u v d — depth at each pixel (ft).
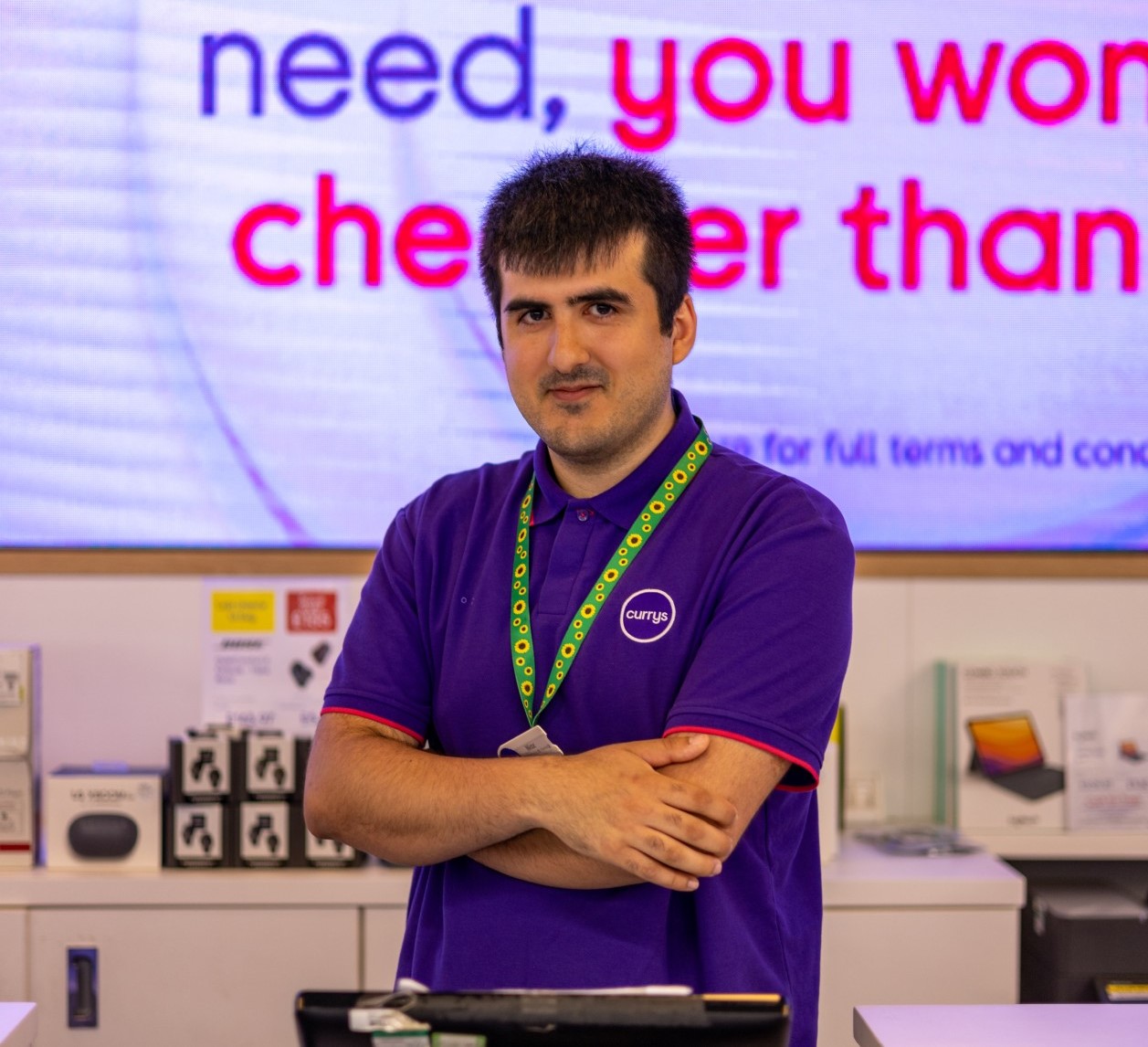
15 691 9.64
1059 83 11.25
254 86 11.04
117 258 10.98
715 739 5.12
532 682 5.54
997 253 11.25
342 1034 3.81
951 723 10.80
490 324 11.13
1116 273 11.30
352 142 11.09
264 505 11.09
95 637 10.96
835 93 11.17
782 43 11.17
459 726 5.69
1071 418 11.30
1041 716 10.69
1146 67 11.27
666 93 11.14
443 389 11.12
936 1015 5.61
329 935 9.45
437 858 5.31
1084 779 10.64
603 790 4.99
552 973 5.26
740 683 5.21
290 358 11.08
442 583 5.93
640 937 5.24
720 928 5.26
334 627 10.41
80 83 10.93
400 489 11.14
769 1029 3.75
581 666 5.48
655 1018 3.76
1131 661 11.27
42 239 10.93
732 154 11.16
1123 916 9.60
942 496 11.25
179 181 11.00
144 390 11.01
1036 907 10.09
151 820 9.65
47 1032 9.36
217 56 11.02
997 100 11.23
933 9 11.19
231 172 11.03
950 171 11.23
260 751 9.66
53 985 9.39
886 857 10.05
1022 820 10.63
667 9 11.13
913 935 9.44
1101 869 11.16
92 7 10.93
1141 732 10.72
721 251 11.16
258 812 9.64
